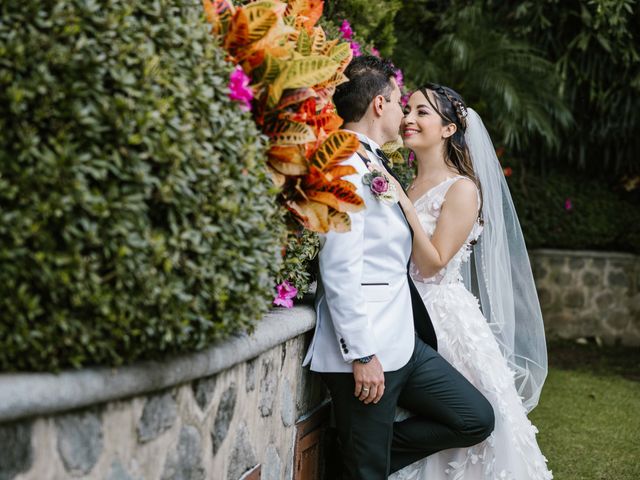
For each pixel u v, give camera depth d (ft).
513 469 8.95
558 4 22.40
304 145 6.86
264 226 5.70
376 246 8.00
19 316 4.15
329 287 7.56
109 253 4.41
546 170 25.22
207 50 5.42
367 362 7.57
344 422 8.05
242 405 6.40
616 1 20.71
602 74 23.13
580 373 19.48
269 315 7.38
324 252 7.61
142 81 4.65
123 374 4.60
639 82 22.36
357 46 12.42
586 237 24.11
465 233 9.23
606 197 24.75
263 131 6.72
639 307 23.41
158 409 5.08
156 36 4.92
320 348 8.06
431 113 9.73
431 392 8.47
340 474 9.33
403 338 8.09
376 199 7.95
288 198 6.97
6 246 4.15
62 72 4.32
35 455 4.05
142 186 4.61
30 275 4.20
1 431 3.84
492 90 21.27
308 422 8.47
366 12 14.60
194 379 5.49
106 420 4.58
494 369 9.14
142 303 4.61
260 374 6.79
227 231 5.25
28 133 4.18
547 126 21.62
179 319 4.84
